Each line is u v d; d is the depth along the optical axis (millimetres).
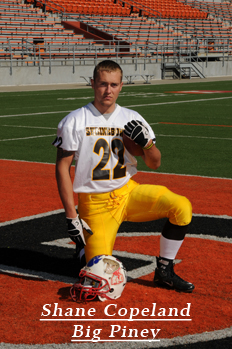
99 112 3633
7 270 4023
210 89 27516
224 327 3061
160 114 16312
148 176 7719
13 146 10453
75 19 36938
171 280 3607
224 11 50156
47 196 6551
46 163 8711
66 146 3527
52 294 3557
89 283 3398
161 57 36875
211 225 5297
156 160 3602
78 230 3455
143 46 35531
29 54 31906
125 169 3680
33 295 3537
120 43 37438
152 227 5273
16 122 14297
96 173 3600
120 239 4848
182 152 9812
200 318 3176
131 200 3676
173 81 34562
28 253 4445
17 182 7324
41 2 35594
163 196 3570
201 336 2949
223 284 3744
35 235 4973
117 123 3633
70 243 4734
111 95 3527
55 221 5457
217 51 41844
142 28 39812
